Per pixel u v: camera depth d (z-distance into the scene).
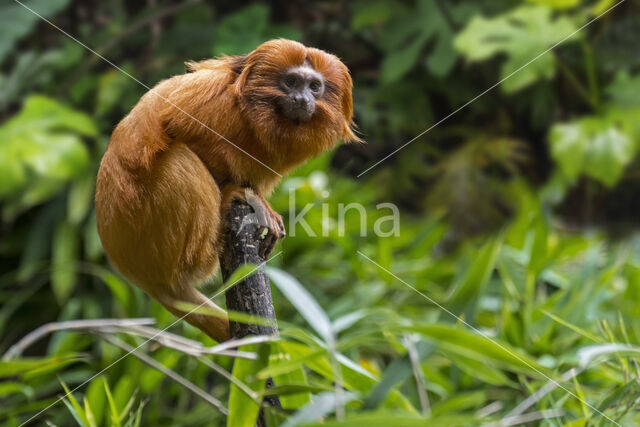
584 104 15.98
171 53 14.47
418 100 15.62
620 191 16.33
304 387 4.64
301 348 4.93
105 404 6.71
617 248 9.36
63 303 10.80
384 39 14.76
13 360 6.06
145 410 8.05
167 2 15.39
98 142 12.20
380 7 14.87
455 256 13.38
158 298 5.71
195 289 5.75
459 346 4.75
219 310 5.59
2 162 11.20
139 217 5.38
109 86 13.48
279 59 5.66
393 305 9.80
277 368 4.44
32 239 11.62
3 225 12.45
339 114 6.04
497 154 15.11
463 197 14.57
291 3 15.70
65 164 11.28
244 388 4.60
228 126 5.48
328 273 10.64
